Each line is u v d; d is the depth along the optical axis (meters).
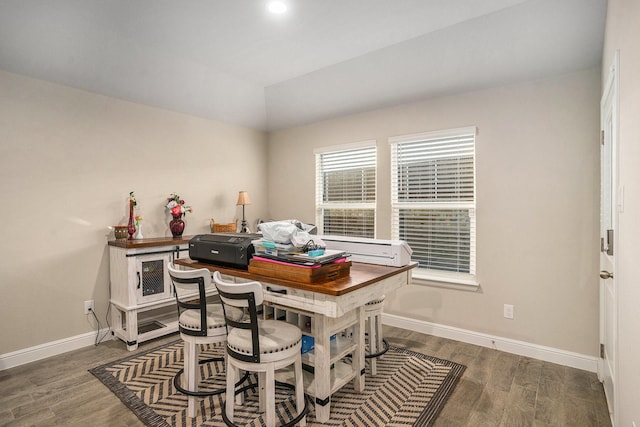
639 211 1.29
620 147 1.66
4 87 2.68
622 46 1.60
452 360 2.81
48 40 2.60
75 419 2.04
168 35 2.78
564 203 2.73
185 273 1.92
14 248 2.74
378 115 3.76
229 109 4.12
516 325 2.95
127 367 2.68
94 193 3.18
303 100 4.04
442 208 3.38
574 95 2.67
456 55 2.87
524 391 2.35
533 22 2.44
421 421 2.00
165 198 3.72
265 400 1.87
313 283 1.77
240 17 2.51
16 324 2.75
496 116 3.02
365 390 2.33
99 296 3.21
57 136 2.95
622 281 1.63
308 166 4.41
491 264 3.06
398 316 3.59
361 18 2.53
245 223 4.39
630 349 1.45
